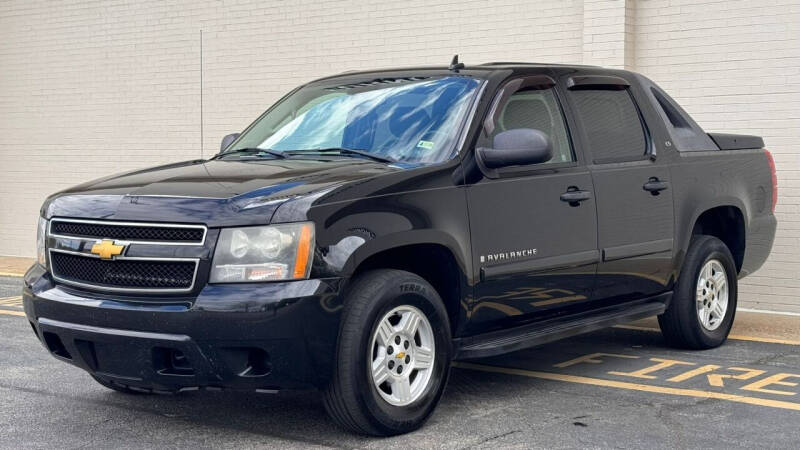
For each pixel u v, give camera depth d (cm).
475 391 572
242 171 500
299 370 436
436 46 1105
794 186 900
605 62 975
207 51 1295
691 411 523
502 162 511
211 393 573
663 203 636
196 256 437
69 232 480
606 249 587
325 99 597
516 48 1053
